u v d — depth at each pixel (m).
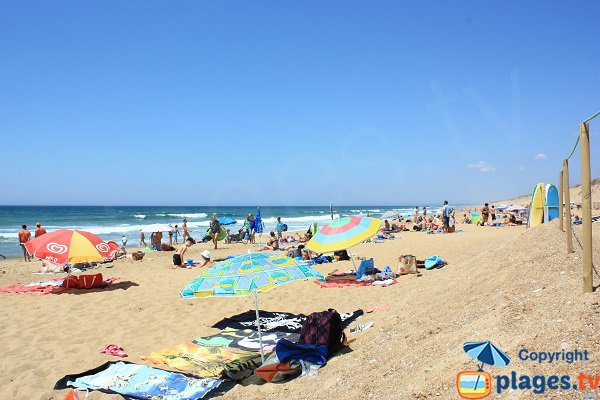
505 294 5.49
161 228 42.09
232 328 7.68
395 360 4.67
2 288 11.30
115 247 11.41
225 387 5.32
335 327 5.90
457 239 18.84
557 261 6.20
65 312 9.01
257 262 5.72
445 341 4.55
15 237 33.09
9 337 7.39
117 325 8.05
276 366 5.37
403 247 16.98
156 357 6.29
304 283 10.67
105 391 5.20
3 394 5.25
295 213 89.75
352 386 4.36
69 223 51.38
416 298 7.89
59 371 5.94
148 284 11.65
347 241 9.14
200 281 5.53
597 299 3.99
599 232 10.98
